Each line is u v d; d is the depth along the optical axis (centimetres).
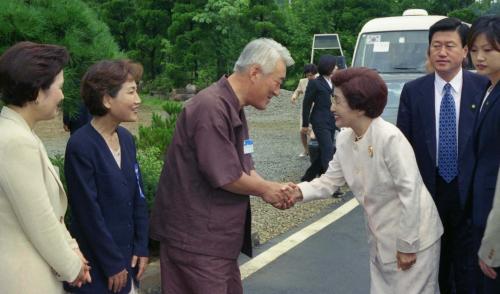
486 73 317
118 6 2544
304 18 2736
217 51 2378
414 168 312
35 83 252
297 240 597
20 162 244
